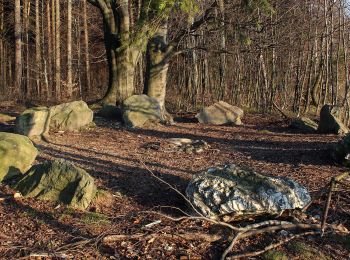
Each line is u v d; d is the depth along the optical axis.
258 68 20.16
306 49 21.83
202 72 22.31
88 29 30.41
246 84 22.77
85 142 9.77
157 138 10.83
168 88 24.45
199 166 7.72
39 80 25.42
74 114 11.09
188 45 19.08
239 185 5.16
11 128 10.80
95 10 30.53
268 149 9.53
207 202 5.05
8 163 6.52
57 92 22.17
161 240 4.68
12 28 28.97
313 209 5.44
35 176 5.93
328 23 19.89
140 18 13.20
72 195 5.52
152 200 5.80
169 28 16.38
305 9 19.06
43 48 25.94
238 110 14.48
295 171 7.38
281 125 13.81
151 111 12.91
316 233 4.74
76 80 30.67
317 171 7.36
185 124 13.77
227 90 23.34
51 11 28.22
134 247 4.55
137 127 12.32
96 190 5.82
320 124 12.45
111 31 15.55
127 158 8.20
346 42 20.11
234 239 4.48
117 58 15.36
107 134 11.01
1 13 28.05
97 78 34.22
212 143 10.32
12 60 30.39
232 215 4.97
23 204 5.52
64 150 8.77
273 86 19.05
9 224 5.00
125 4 15.16
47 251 4.38
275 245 4.54
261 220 5.04
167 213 5.37
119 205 5.64
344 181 6.58
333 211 5.39
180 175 6.95
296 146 9.85
